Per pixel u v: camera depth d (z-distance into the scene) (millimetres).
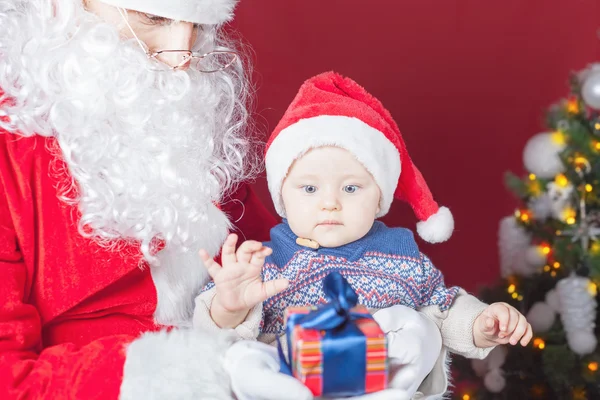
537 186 2629
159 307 1417
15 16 1329
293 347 1030
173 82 1356
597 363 2461
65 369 1095
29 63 1272
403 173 1468
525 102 3342
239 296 1156
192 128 1397
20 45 1294
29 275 1246
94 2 1313
